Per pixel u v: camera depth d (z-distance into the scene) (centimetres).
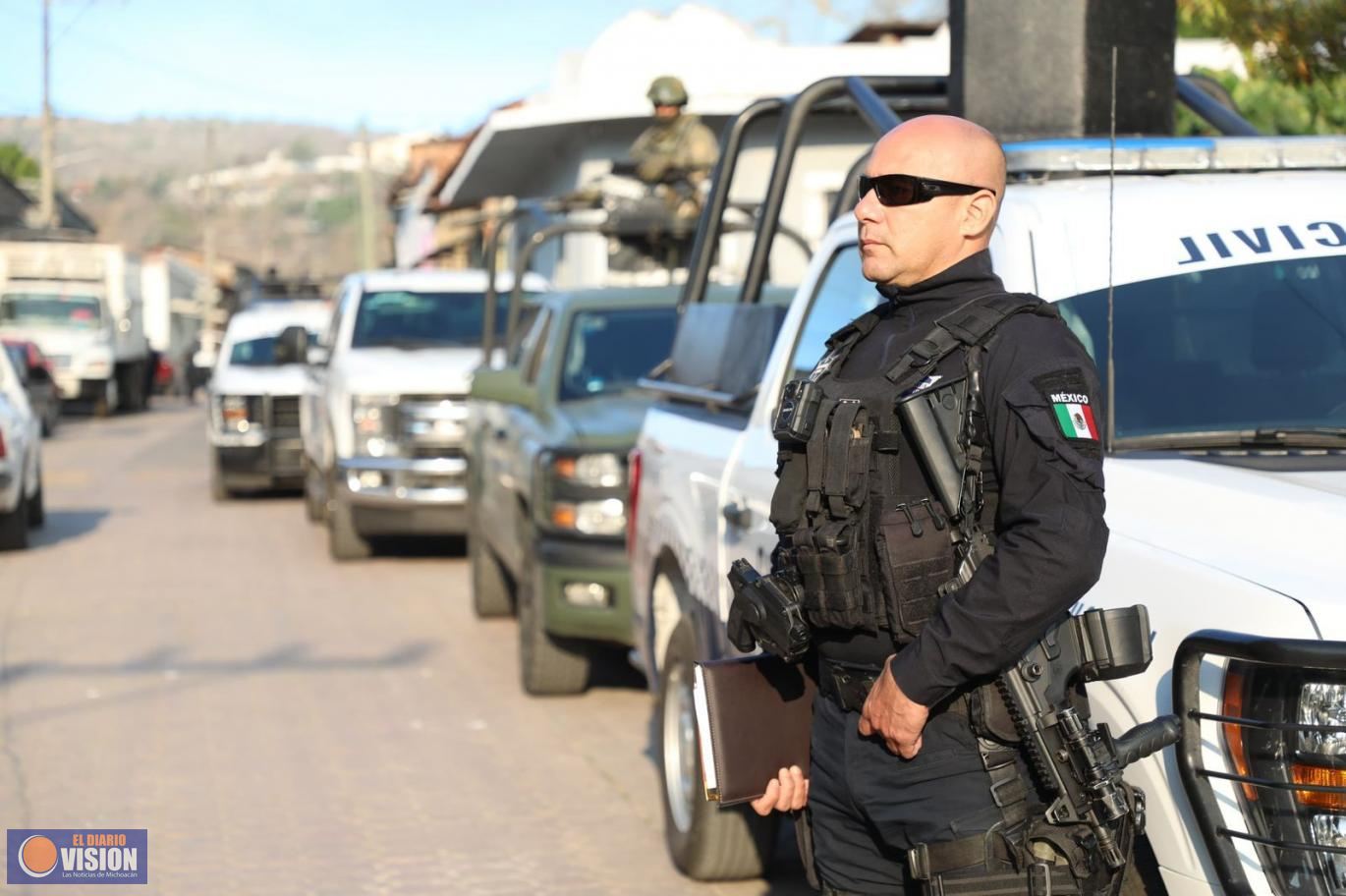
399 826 1134
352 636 1862
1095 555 516
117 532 2877
